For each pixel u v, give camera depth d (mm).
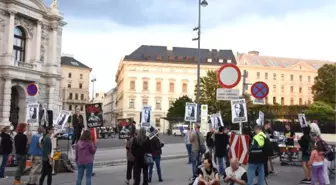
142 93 102688
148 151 12719
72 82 133125
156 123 102188
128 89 102312
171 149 32625
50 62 52250
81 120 20875
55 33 52719
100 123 15242
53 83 51812
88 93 136500
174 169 18781
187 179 15266
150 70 103688
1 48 45312
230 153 10555
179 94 104250
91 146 11461
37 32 49812
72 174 16172
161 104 103375
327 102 80688
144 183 12703
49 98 51438
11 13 45562
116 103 131000
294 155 20891
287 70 115000
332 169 18484
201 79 74750
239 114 11289
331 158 17016
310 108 66188
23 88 47438
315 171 13148
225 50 114000
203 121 33562
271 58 118625
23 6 47094
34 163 12859
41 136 13023
